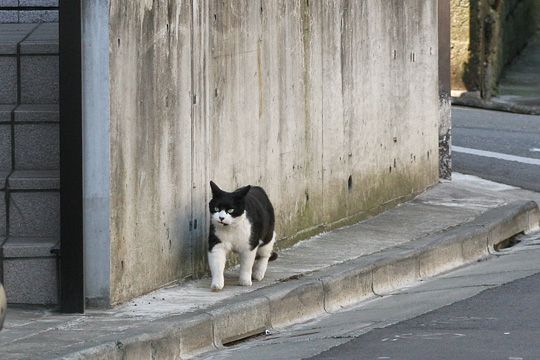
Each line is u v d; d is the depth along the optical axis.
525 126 29.23
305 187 15.88
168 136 12.59
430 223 17.36
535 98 34.69
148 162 12.22
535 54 42.56
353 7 17.23
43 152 12.19
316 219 16.25
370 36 17.86
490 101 33.28
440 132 21.55
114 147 11.55
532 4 45.66
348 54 17.11
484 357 10.23
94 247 11.58
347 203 17.19
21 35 12.93
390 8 18.61
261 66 14.61
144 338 10.54
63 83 11.36
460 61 33.56
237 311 11.81
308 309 12.97
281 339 11.84
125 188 11.81
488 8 34.06
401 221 17.56
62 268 11.50
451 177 21.91
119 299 11.84
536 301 12.77
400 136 19.11
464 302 12.95
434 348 10.70
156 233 12.48
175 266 12.93
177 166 12.82
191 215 13.20
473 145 26.00
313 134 16.06
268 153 14.82
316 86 16.11
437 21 20.84
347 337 11.52
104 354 10.08
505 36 38.59
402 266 14.80
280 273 13.63
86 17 11.34
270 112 14.85
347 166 17.16
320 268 13.97
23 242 11.79
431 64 20.53
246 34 14.21
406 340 11.14
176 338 10.94
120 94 11.62
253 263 13.15
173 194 12.79
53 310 11.66
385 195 18.53
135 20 11.84
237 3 13.97
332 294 13.38
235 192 12.64
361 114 17.59
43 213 11.96
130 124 11.84
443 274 15.54
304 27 15.72
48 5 13.95
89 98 11.41
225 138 13.81
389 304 13.48
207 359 10.98
